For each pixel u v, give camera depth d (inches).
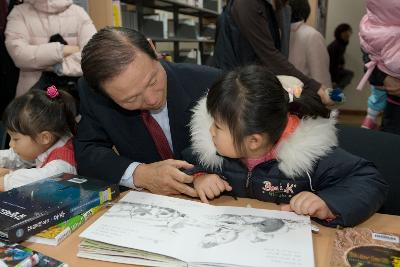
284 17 80.4
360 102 251.4
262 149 36.0
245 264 26.1
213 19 182.5
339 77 225.3
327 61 100.7
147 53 37.1
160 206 34.9
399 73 60.6
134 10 120.4
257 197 40.4
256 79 33.6
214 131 35.8
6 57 79.7
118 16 94.1
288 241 29.1
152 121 48.2
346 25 220.4
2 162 59.8
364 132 45.3
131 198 36.5
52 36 77.4
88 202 35.2
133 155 49.7
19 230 29.2
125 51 35.7
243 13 70.5
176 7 148.3
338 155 38.2
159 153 49.8
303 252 27.8
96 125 49.1
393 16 59.0
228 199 39.4
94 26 83.3
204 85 49.1
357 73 247.9
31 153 54.4
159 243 28.5
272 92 33.6
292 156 37.5
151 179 40.7
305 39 98.0
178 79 48.5
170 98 47.1
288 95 37.7
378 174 37.2
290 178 38.9
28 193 35.7
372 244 29.6
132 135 48.6
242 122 32.9
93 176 45.3
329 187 36.9
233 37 73.7
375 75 65.7
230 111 33.2
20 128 52.0
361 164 37.4
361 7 240.8
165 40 133.1
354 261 27.4
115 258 28.1
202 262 26.3
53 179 40.1
